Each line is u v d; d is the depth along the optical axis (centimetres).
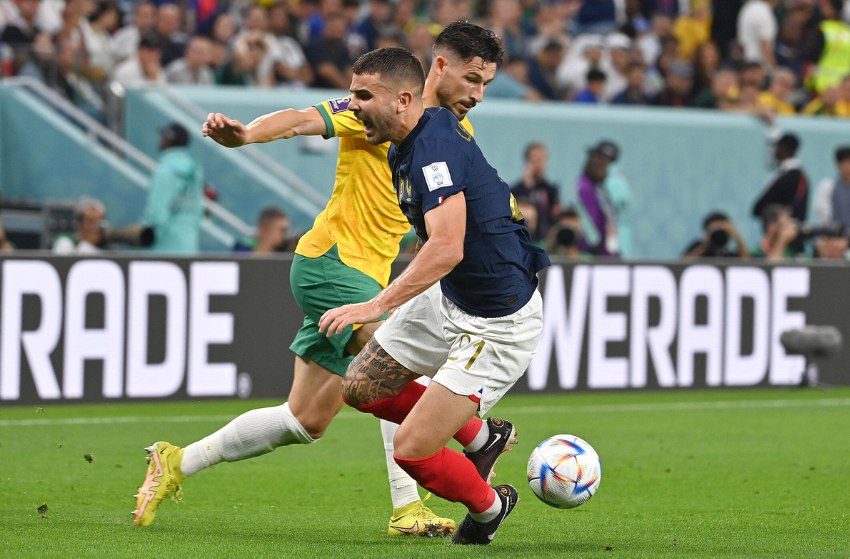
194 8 5366
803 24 6328
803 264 4338
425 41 5138
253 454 1939
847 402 4009
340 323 1583
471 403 1686
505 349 1692
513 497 1777
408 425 1683
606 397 4012
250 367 3728
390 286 1598
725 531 1964
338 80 5147
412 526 1897
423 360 1764
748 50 6097
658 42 6050
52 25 4919
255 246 4362
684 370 4169
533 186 4819
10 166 4609
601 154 4978
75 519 2009
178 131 4281
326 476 2555
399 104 1641
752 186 5622
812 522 2062
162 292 3594
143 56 4816
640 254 5409
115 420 3297
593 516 2119
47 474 2503
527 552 1727
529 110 5172
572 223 4541
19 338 3441
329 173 4950
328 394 1909
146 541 1797
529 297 1708
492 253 1659
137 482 2427
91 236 4072
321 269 1941
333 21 5178
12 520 1986
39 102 4622
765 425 3450
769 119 5631
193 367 3647
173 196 4247
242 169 4712
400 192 1691
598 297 4041
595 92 5525
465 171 1630
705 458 2852
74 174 4569
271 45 5103
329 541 1839
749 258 4712
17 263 3422
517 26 5731
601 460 2808
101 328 3531
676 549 1780
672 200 5456
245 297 3709
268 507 2192
